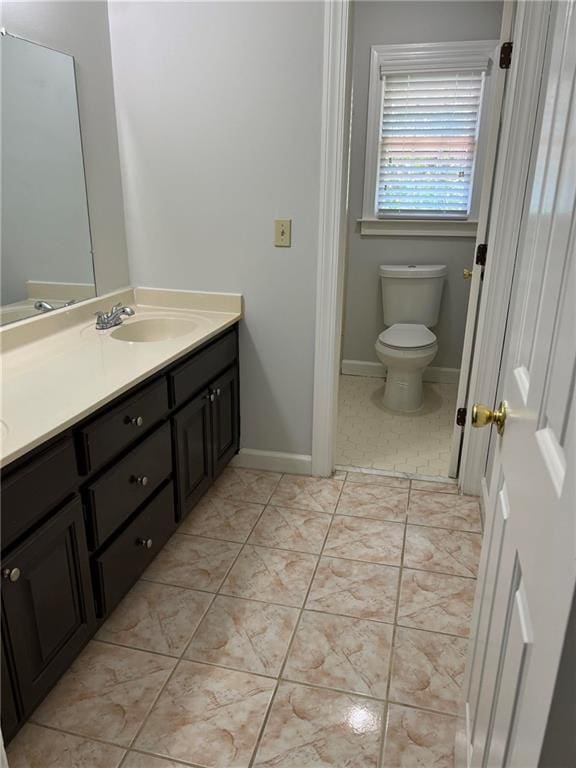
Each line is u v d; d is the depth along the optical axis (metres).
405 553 2.13
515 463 0.90
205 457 2.30
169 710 1.49
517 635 0.74
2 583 1.21
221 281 2.49
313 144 2.21
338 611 1.84
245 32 2.14
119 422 1.60
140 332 2.32
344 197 2.29
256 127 2.24
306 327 2.46
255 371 2.59
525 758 0.63
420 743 1.41
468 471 2.51
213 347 2.25
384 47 3.33
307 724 1.46
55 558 1.39
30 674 1.33
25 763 1.35
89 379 1.61
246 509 2.41
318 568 2.04
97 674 1.60
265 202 2.33
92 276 2.29
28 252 1.90
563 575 0.54
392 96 3.43
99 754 1.38
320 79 2.13
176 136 2.33
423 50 3.29
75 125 2.08
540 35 1.81
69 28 2.00
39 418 1.34
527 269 0.99
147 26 2.22
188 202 2.41
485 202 2.28
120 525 1.69
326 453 2.64
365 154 3.56
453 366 3.93
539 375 0.78
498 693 0.85
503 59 2.11
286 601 1.88
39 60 1.86
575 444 0.55
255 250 2.41
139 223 2.49
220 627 1.77
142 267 2.55
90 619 1.58
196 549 2.14
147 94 2.30
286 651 1.68
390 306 3.70
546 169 0.87
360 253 3.79
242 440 2.73
